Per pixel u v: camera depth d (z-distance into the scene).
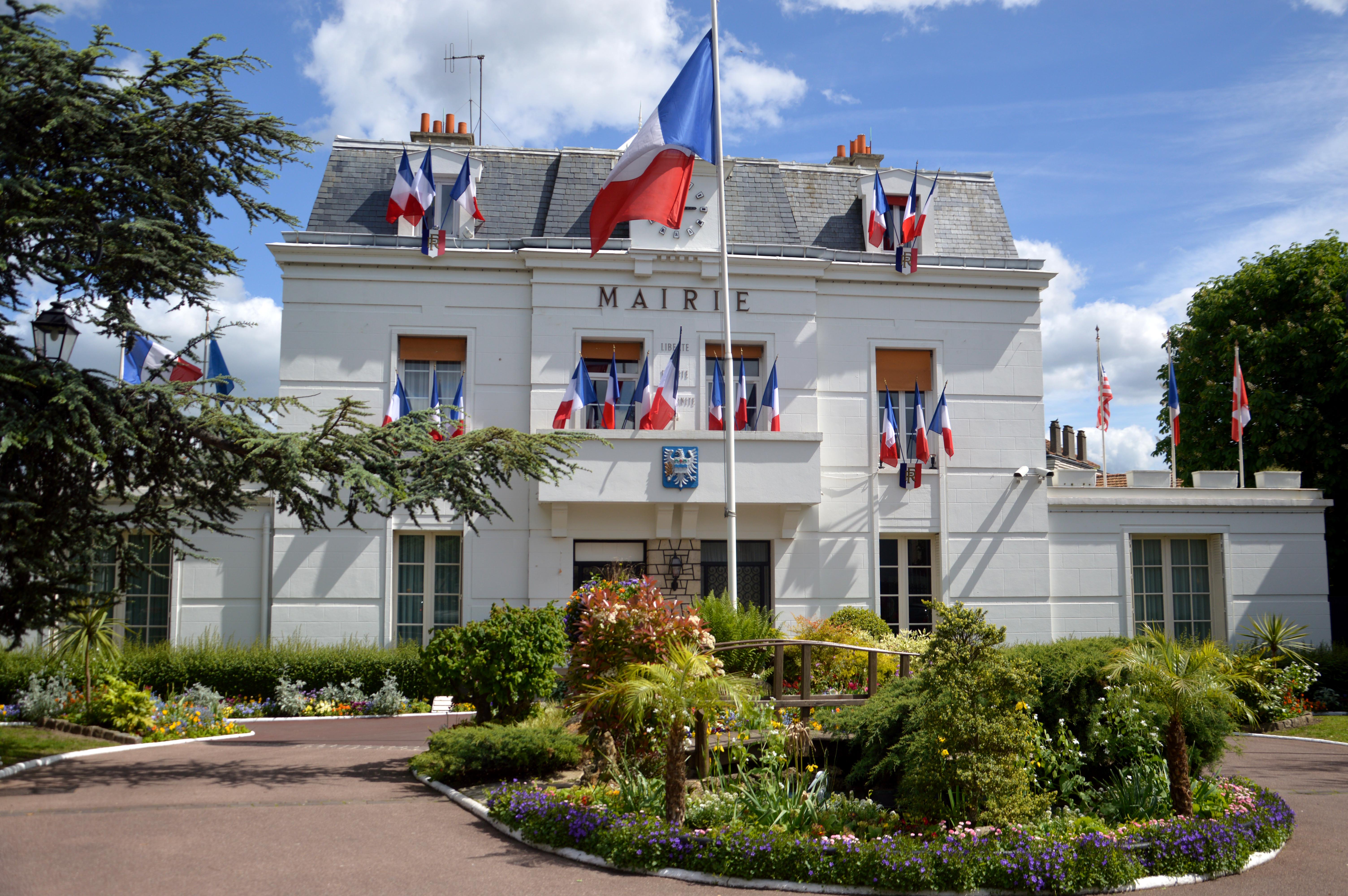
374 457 10.37
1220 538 19.28
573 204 18.77
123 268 10.14
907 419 18.94
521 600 17.23
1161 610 19.27
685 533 17.47
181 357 11.21
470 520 10.90
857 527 18.33
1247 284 24.48
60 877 6.13
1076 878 6.39
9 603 10.05
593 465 16.94
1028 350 19.20
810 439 17.45
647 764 8.66
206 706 14.18
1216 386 24.38
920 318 18.97
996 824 6.86
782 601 17.88
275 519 17.05
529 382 17.73
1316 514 19.52
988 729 7.07
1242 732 14.74
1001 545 18.66
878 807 7.65
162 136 10.24
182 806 8.17
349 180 18.80
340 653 16.12
